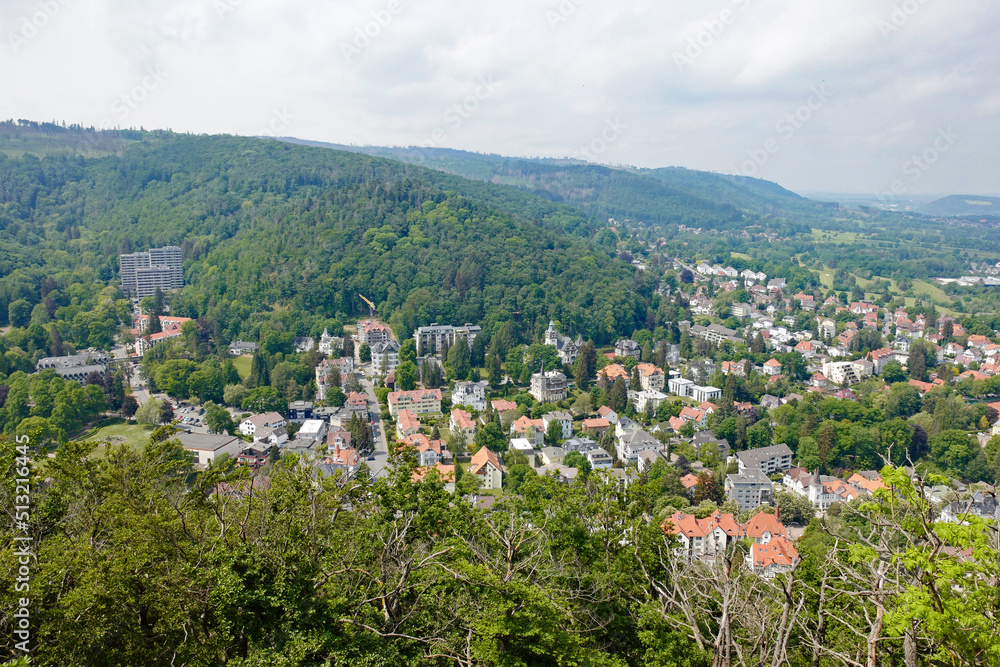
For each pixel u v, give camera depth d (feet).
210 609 142.41
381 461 489.26
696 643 137.49
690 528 347.15
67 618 128.77
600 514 182.70
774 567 287.28
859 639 130.82
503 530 172.86
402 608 157.28
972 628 89.66
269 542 149.79
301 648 131.95
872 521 107.14
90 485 159.63
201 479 168.76
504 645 141.49
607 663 140.87
